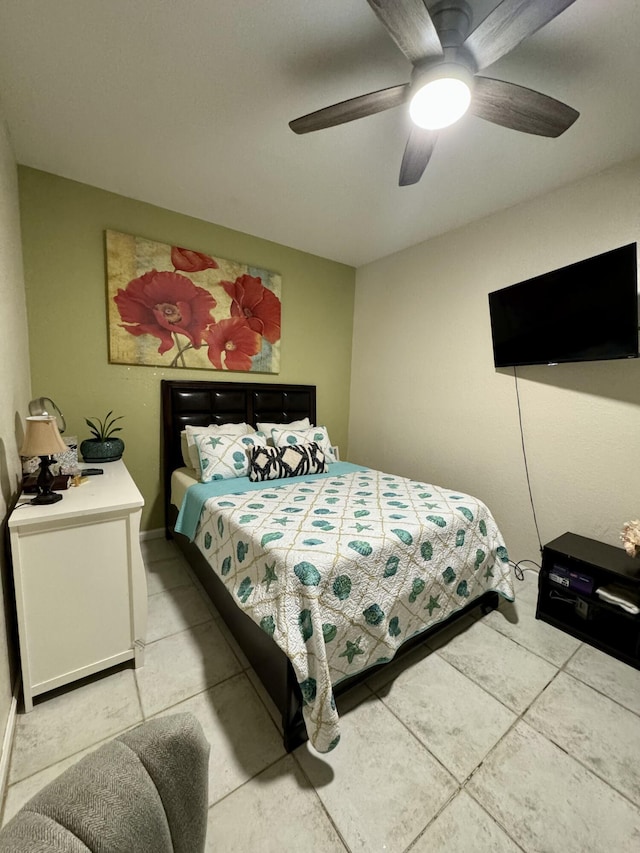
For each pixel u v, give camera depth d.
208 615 1.91
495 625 1.90
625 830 1.01
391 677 1.53
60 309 2.32
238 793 1.08
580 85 1.47
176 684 1.47
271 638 1.30
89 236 2.36
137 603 1.52
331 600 1.27
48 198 2.22
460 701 1.42
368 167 2.07
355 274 3.79
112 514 1.44
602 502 2.10
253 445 2.61
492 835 0.99
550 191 2.23
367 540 1.44
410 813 1.04
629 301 1.76
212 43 1.32
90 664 1.45
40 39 1.30
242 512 1.76
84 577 1.41
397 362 3.35
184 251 2.68
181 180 2.25
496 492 2.62
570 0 0.94
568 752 1.23
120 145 1.92
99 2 1.18
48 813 0.40
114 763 0.46
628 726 1.33
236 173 2.15
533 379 2.37
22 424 1.86
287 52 1.36
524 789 1.11
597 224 2.04
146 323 2.60
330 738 1.11
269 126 1.76
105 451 2.27
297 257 3.34
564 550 1.91
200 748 0.54
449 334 2.88
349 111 1.33
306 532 1.51
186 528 2.16
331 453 3.04
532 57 1.35
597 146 1.83
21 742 1.21
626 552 1.86
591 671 1.59
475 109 1.34
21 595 1.29
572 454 2.21
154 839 0.45
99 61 1.40
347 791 1.09
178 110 1.66
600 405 2.08
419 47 1.11
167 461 2.76
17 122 1.74
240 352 3.05
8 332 1.57
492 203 2.40
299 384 3.49
